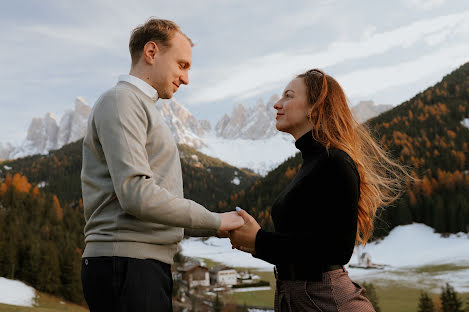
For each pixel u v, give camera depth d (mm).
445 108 109375
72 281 43125
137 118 1824
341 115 2197
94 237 1820
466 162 83938
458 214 75375
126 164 1682
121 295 1719
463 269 57281
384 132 101750
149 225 1828
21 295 38812
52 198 80250
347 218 1900
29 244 45000
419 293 46281
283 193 2213
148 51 2006
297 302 1995
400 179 2328
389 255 73125
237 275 68125
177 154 2045
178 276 57688
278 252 1926
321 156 2045
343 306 1904
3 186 71625
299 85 2301
